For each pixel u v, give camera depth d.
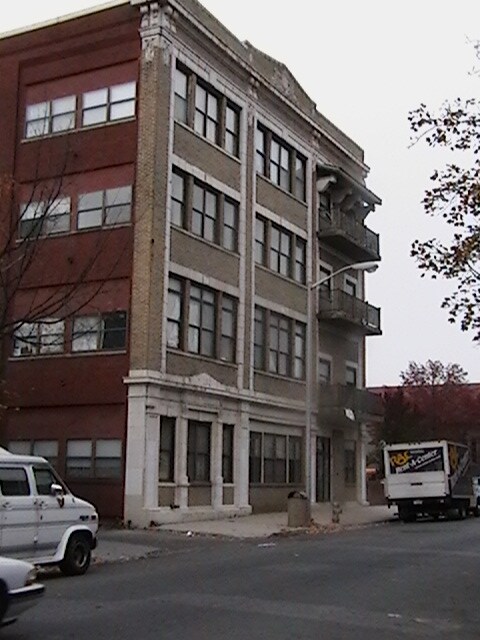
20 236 27.98
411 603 12.18
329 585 13.66
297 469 35.62
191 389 27.98
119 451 26.36
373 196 42.53
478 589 13.59
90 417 27.03
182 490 27.30
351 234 39.78
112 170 27.84
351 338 41.69
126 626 10.04
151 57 27.70
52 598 12.16
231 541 22.69
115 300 27.03
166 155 27.72
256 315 33.00
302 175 37.66
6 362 28.56
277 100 35.03
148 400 26.08
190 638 9.41
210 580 14.15
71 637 9.41
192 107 29.38
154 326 26.59
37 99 29.73
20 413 28.27
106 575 15.03
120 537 22.86
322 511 35.69
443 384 60.03
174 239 27.95
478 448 59.03
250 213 32.69
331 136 39.84
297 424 35.53
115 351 26.80
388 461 33.62
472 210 12.61
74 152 28.48
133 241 26.98
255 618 10.69
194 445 28.53
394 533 25.69
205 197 30.09
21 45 30.22
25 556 13.86
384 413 47.12
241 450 30.95
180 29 28.83
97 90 28.69
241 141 32.34
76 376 27.34
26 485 14.16
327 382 38.69
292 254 36.09
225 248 30.92
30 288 28.09
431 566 16.48
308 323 29.67
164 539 22.69
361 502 41.25
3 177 26.61
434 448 33.09
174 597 12.26
